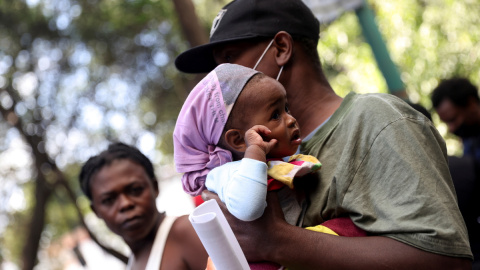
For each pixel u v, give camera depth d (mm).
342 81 12188
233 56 2422
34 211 10867
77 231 14312
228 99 2119
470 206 3764
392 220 1889
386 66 6027
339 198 2006
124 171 3125
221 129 2139
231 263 1840
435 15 11172
